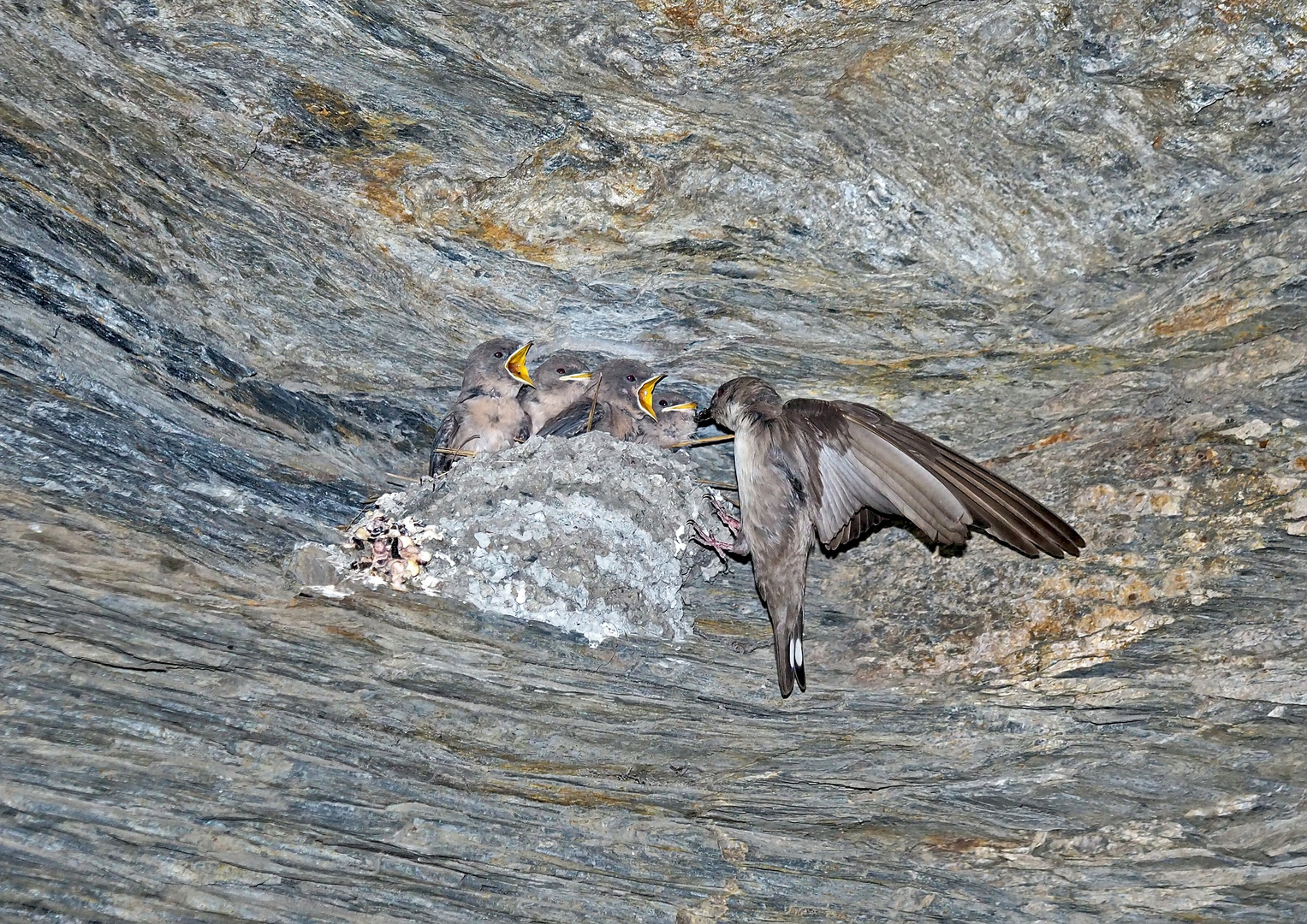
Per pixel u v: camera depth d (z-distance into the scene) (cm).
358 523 2261
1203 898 1797
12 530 1920
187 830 1642
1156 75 2480
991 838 1917
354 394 2652
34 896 1509
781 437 2294
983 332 2742
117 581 1928
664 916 1780
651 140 2591
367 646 2019
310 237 2619
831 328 2770
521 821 1834
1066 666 2181
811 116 2564
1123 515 2394
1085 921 1798
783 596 2294
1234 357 2553
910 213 2652
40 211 2322
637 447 2508
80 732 1688
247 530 2164
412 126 2558
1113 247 2691
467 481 2366
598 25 2434
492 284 2742
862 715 2167
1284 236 2602
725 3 2389
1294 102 2486
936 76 2491
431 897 1689
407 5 2391
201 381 2406
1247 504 2323
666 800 1939
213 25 2408
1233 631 2138
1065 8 2405
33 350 2189
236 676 1855
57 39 2441
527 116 2542
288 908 1609
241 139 2570
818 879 1856
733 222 2662
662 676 2216
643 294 2758
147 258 2428
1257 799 1905
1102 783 1973
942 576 2441
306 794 1747
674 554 2425
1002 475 2567
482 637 2134
